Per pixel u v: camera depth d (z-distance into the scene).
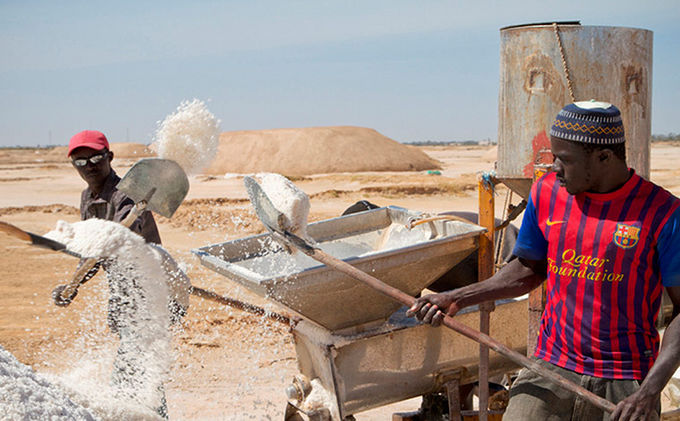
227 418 4.96
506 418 2.95
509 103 4.12
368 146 48.22
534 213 2.92
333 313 3.77
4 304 8.71
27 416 1.62
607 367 2.71
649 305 2.68
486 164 54.41
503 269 3.14
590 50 3.94
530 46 4.01
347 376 3.87
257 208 3.42
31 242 1.96
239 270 3.63
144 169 3.27
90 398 2.38
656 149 84.19
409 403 5.50
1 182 33.34
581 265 2.72
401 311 4.18
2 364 1.73
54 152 94.69
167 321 2.84
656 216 2.60
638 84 4.08
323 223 4.69
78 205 21.92
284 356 6.62
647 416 2.49
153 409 2.71
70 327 7.34
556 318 2.85
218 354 6.63
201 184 30.61
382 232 4.87
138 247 2.73
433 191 23.81
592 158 2.63
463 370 4.12
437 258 3.91
